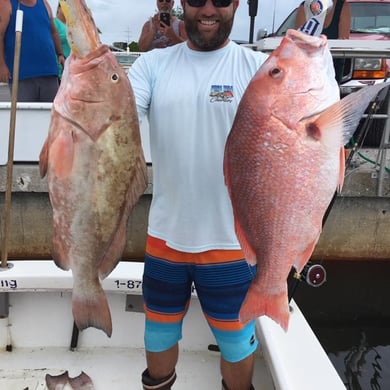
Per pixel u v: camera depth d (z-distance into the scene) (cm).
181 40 478
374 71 507
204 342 259
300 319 217
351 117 138
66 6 141
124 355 259
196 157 179
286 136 140
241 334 191
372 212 453
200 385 239
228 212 183
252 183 146
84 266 161
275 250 148
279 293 149
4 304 252
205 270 187
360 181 434
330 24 428
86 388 233
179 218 185
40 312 260
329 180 142
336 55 369
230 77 178
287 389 173
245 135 145
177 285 194
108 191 155
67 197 153
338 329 418
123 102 151
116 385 240
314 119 139
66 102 146
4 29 424
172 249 189
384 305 446
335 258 470
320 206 144
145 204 450
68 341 263
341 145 140
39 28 441
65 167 149
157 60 188
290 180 142
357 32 579
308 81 139
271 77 140
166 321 199
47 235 460
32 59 440
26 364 251
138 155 158
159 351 203
